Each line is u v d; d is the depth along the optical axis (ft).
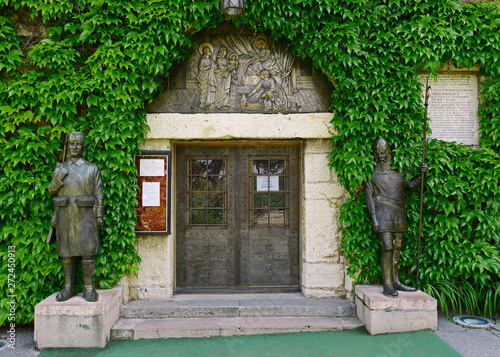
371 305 10.28
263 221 13.23
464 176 11.79
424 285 11.64
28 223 11.02
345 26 11.35
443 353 9.16
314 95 12.44
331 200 12.41
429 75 11.60
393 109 11.57
